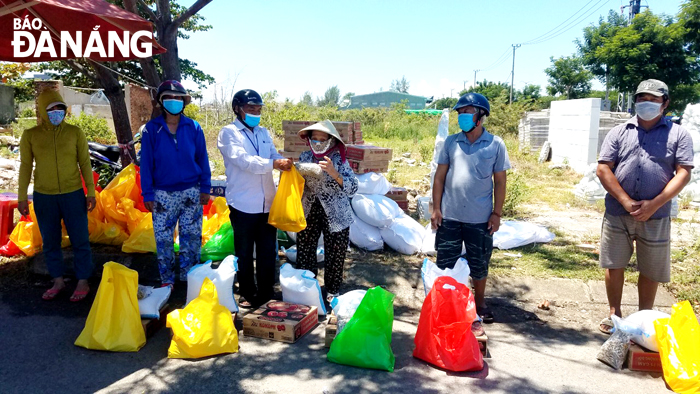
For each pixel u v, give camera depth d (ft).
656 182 12.43
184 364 11.80
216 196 21.79
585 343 13.33
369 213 19.99
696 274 17.63
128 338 12.28
